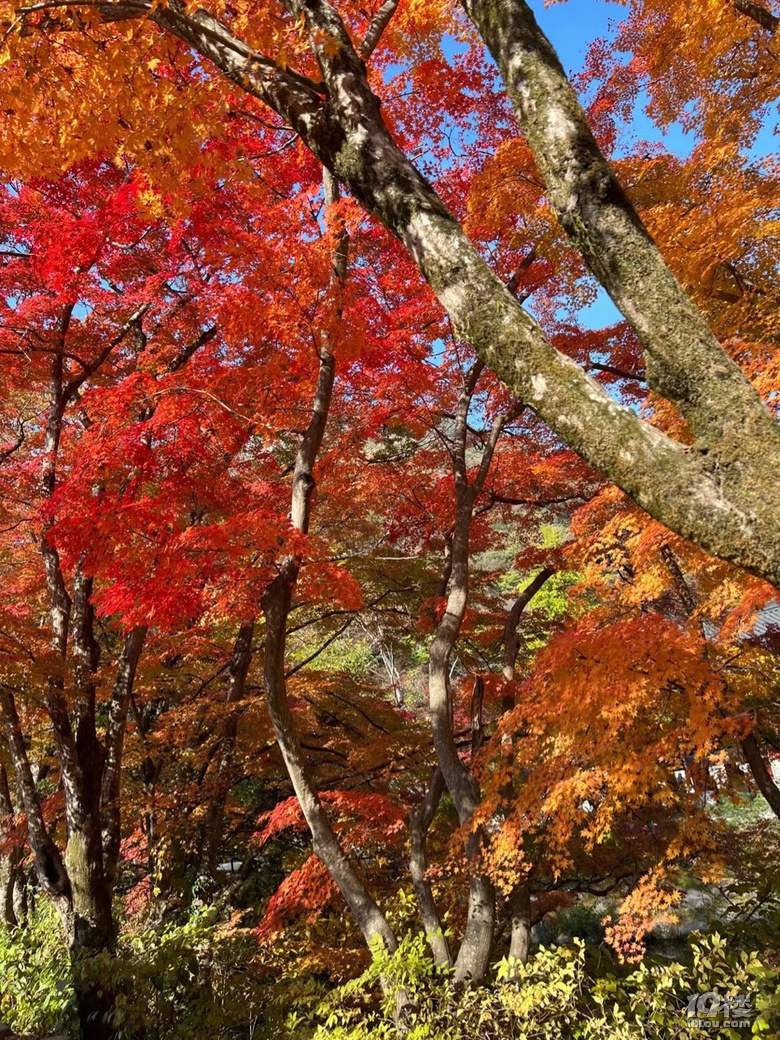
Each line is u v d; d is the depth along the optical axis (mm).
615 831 7457
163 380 5543
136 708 10172
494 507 9781
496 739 5352
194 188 3955
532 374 1900
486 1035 4531
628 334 7930
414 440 9750
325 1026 5414
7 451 8289
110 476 6043
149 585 4691
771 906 6152
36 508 7480
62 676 7086
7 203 6828
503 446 9516
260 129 6137
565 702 4633
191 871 9797
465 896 6871
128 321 7941
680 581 5625
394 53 6352
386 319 6590
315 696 9938
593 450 1763
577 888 8188
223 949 6906
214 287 5730
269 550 5004
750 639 6613
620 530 5867
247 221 5973
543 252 6750
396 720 10547
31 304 6715
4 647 6719
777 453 1515
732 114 6684
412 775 8773
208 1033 6051
